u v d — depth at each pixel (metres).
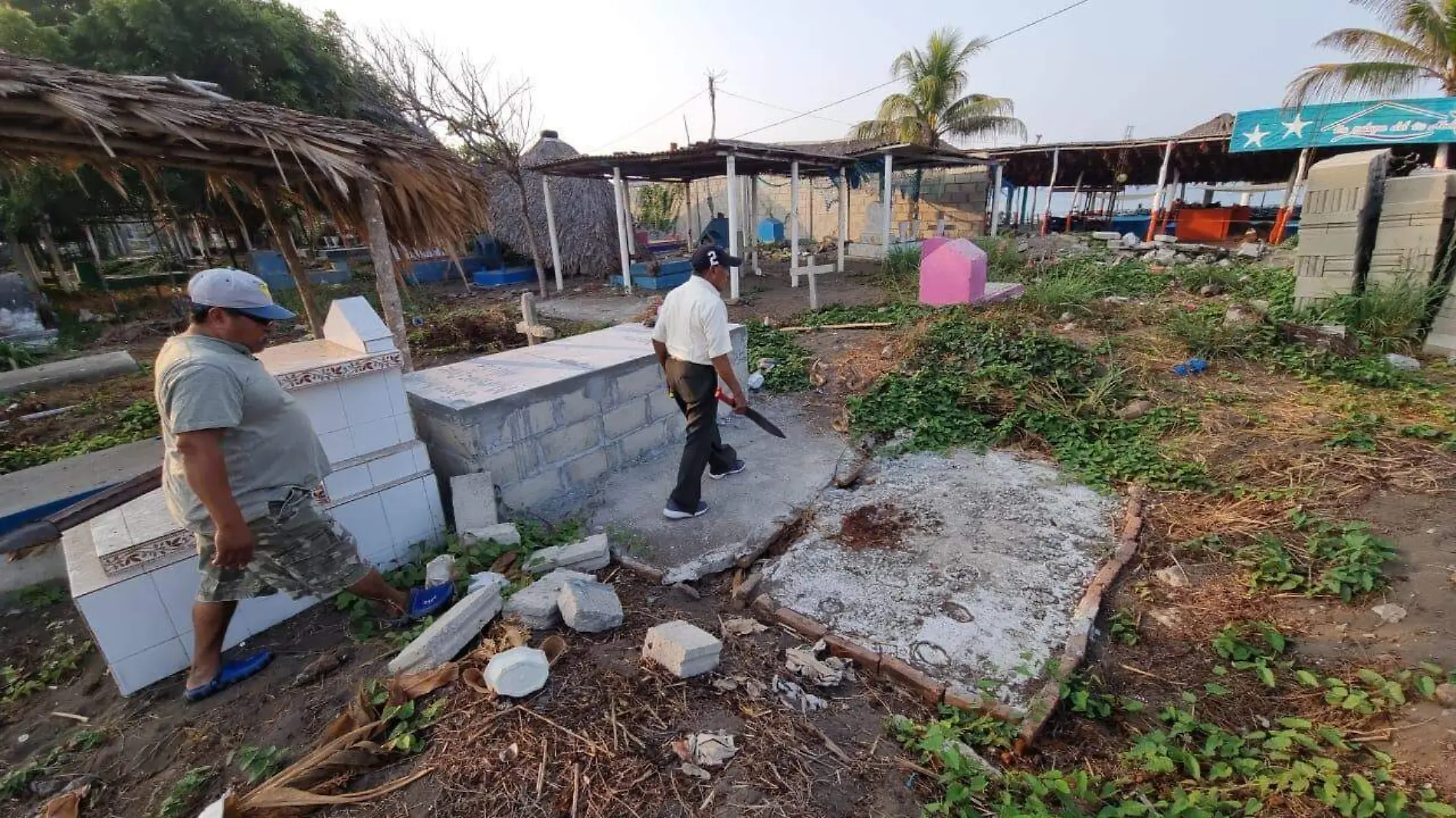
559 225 17.06
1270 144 12.51
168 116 3.25
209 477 2.17
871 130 22.78
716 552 3.67
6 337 10.66
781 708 2.46
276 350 3.54
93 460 4.84
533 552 3.54
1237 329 6.61
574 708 2.35
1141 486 4.19
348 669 2.70
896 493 4.35
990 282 11.20
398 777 2.09
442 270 17.81
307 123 4.09
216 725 2.45
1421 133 11.10
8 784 2.24
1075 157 20.22
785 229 25.75
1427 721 2.19
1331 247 7.06
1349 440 4.29
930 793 2.11
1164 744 2.26
